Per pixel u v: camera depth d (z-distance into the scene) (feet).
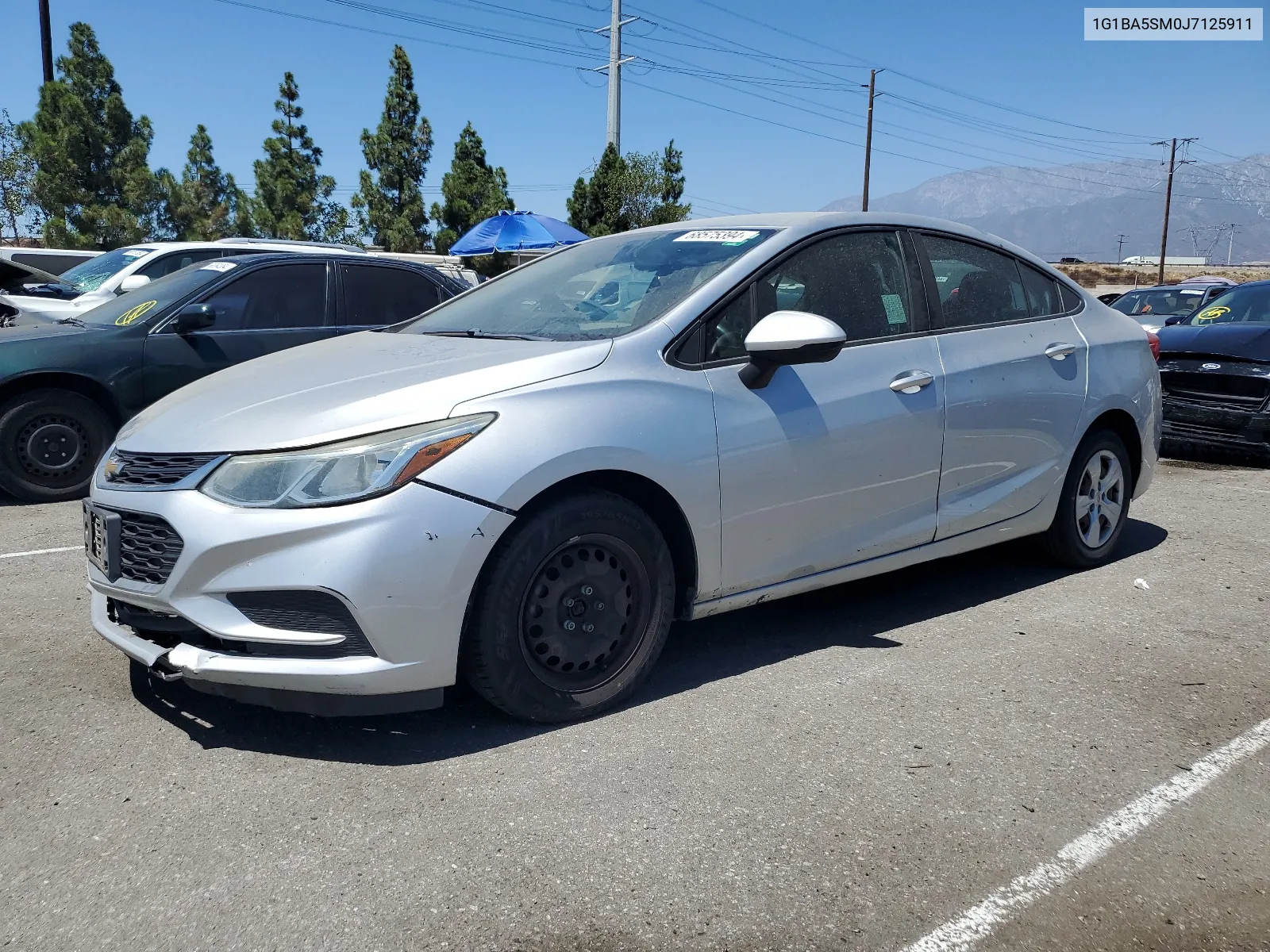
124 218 84.64
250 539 9.16
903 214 13.99
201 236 93.30
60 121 85.25
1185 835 8.62
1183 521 20.08
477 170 102.53
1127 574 16.28
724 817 8.75
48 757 9.78
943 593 15.26
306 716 10.68
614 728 10.48
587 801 8.99
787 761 9.80
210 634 9.41
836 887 7.77
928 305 13.62
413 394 9.79
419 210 110.63
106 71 88.17
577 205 88.48
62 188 83.82
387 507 9.16
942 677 11.98
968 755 9.98
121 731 10.36
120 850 8.20
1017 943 7.16
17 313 30.86
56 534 18.62
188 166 98.89
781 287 12.12
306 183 107.34
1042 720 10.84
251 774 9.47
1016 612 14.39
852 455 12.24
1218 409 25.44
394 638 9.23
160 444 10.09
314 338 23.39
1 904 7.50
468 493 9.40
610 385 10.45
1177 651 12.92
